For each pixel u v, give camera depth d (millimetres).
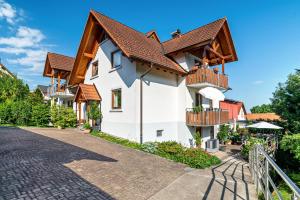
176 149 11477
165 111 16984
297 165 16844
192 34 19328
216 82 18000
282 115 19672
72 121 21438
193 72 17359
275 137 20641
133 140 14523
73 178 6797
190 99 18406
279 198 3939
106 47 18156
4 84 33031
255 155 7801
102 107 18031
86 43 19500
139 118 14727
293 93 18703
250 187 7312
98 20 16219
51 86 28578
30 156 9000
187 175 8211
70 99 29078
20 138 13305
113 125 16453
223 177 8445
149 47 17766
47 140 13039
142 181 7121
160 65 15008
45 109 22891
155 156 10914
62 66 27344
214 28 17266
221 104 30891
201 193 6465
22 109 22672
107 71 17766
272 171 12781
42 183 6203
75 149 10914
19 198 5191
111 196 5746
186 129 17859
